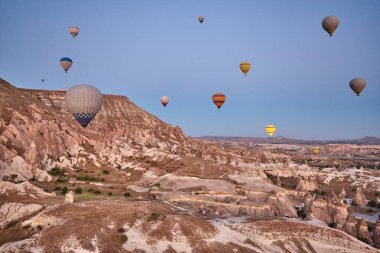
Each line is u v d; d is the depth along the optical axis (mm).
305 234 84938
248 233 82500
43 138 136250
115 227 73500
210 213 104125
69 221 73312
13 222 79000
